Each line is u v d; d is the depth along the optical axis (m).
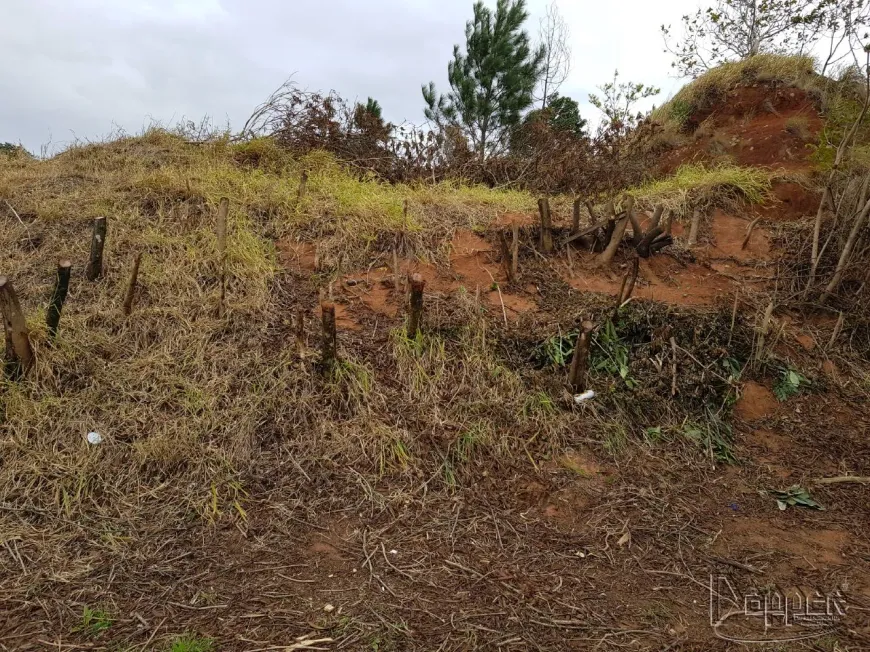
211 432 3.66
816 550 3.23
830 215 6.14
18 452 3.42
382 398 4.02
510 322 4.86
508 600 2.76
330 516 3.27
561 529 3.30
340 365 4.12
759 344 4.81
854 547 3.27
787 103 8.55
